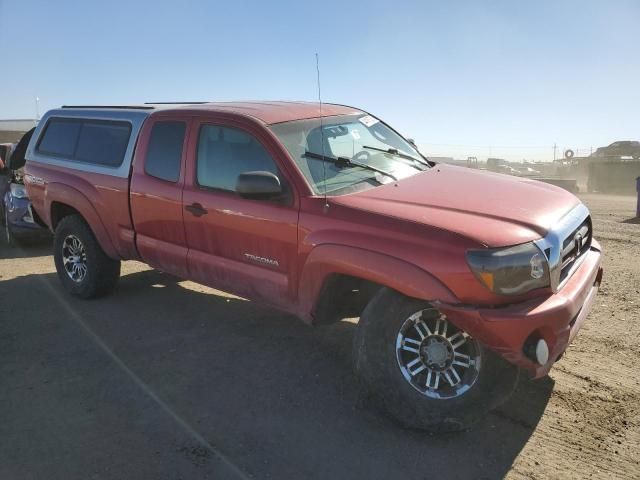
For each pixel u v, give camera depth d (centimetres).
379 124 520
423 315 330
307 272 374
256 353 452
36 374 418
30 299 600
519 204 365
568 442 328
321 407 368
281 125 424
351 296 400
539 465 307
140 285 645
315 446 325
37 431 341
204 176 449
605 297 604
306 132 429
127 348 465
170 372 420
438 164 496
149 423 350
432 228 323
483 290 307
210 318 535
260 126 415
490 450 321
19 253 882
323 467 306
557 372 417
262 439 332
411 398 330
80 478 297
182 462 310
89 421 353
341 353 453
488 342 308
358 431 340
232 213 420
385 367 333
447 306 310
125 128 533
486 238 311
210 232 441
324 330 502
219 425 347
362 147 455
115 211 530
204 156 452
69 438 334
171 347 466
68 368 428
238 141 427
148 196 490
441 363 332
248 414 359
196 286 641
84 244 572
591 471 302
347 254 345
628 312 550
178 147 473
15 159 900
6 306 577
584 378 407
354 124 482
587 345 468
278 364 432
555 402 373
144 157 503
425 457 315
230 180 429
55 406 371
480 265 305
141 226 506
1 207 1060
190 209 452
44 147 636
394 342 333
